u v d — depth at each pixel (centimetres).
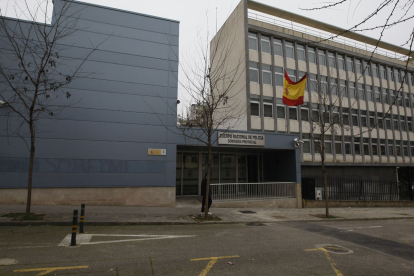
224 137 1418
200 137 1366
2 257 541
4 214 909
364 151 2514
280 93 2164
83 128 1208
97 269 487
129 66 1307
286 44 2281
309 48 2381
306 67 2311
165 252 609
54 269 480
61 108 1188
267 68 2158
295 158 1585
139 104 1298
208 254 604
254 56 2120
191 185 1675
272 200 1503
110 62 1281
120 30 1316
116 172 1230
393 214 1498
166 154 1308
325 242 758
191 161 1695
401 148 2775
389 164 2573
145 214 1062
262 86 2092
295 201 1557
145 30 1357
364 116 2592
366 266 557
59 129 1177
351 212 1487
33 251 585
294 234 859
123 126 1262
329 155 2294
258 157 1859
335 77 2466
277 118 2117
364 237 852
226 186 1419
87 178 1190
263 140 1509
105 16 1301
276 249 664
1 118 1116
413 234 934
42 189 1134
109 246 643
